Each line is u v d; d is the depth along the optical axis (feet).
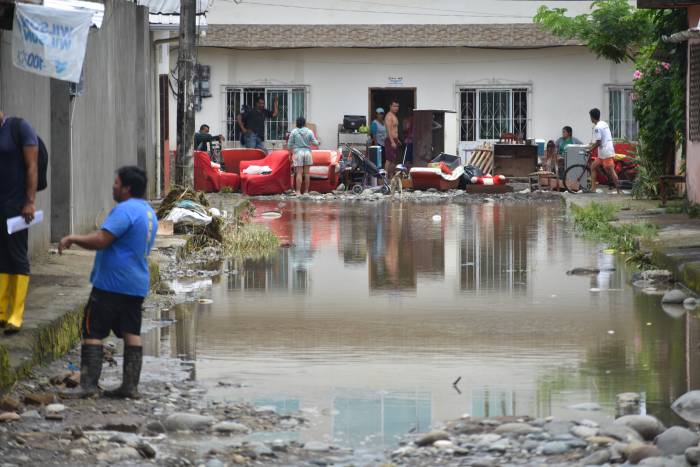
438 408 52.70
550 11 241.96
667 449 44.96
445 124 254.06
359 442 47.42
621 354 64.28
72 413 51.16
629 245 114.32
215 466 43.34
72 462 43.47
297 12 274.77
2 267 60.03
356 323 75.00
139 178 55.31
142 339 69.26
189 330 72.28
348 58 272.51
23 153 60.90
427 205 188.55
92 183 112.98
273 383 57.88
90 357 54.60
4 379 52.60
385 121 255.29
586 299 84.48
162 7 166.40
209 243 120.37
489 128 273.13
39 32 71.10
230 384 57.57
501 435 47.62
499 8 274.77
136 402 53.57
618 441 45.83
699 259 91.61
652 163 179.11
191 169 146.00
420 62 272.51
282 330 72.33
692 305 80.53
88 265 86.48
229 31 268.82
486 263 107.45
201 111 272.92
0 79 79.87
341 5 274.57
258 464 44.04
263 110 265.13
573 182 214.07
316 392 55.93
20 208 60.59
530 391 55.72
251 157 231.91
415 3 274.77
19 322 59.72
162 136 181.78
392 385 57.31
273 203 194.90
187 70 145.28
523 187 232.94
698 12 144.66
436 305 82.48
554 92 271.90
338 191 226.58
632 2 263.29
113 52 124.98
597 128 199.11
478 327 73.31
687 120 150.61
